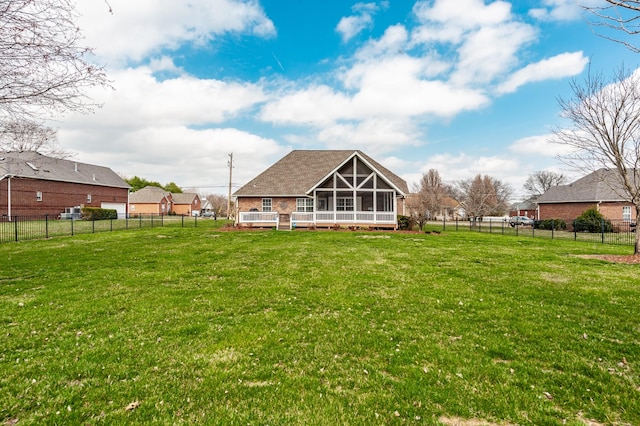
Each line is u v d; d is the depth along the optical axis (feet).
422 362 12.55
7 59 17.89
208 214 220.64
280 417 9.29
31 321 16.55
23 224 85.92
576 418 9.35
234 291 22.33
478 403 9.94
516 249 44.14
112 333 15.16
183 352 13.29
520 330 15.57
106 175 155.22
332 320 16.94
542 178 231.71
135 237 56.80
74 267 30.12
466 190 191.42
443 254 38.96
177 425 8.90
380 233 68.08
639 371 11.87
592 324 16.30
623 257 36.88
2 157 22.53
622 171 38.06
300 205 86.28
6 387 10.58
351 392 10.57
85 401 9.98
